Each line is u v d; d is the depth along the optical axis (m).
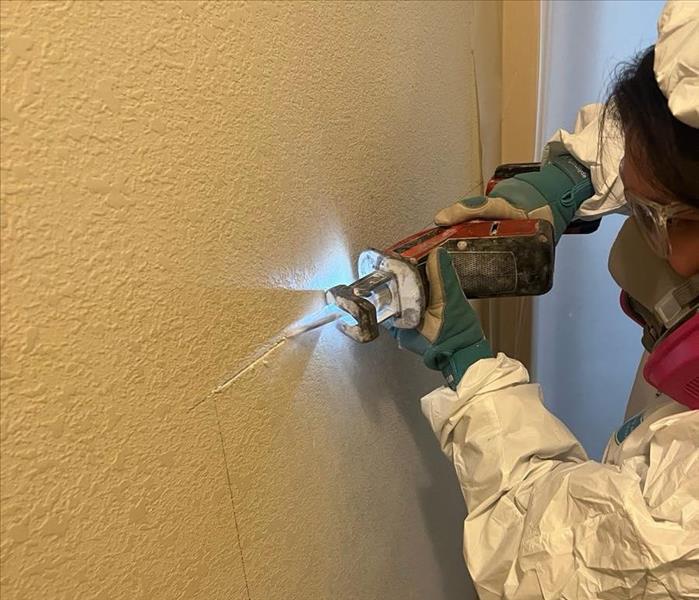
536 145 1.19
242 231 0.57
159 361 0.50
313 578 0.74
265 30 0.56
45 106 0.39
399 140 0.83
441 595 1.14
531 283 0.73
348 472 0.79
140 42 0.45
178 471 0.53
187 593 0.56
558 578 0.60
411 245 0.74
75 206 0.42
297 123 0.62
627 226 0.72
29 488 0.42
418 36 0.85
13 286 0.39
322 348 0.71
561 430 0.71
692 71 0.49
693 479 0.56
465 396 0.70
